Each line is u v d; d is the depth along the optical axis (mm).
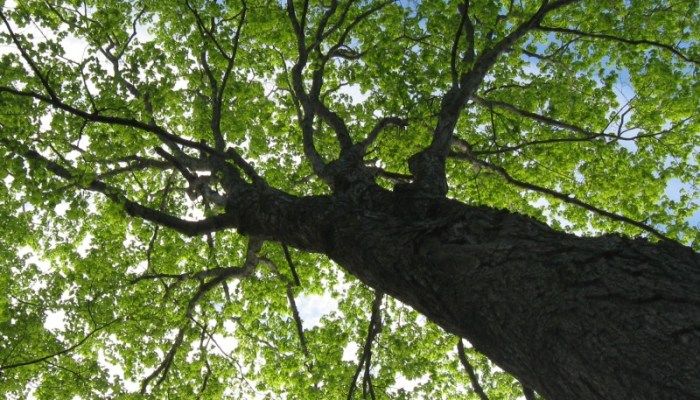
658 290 2438
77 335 9844
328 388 10023
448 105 6699
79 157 7473
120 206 6855
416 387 10547
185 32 10273
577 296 2639
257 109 11062
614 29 10617
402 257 3768
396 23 10523
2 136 6801
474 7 9078
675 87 10523
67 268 10695
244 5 7605
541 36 11227
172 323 10266
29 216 9703
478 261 3275
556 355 2576
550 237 3189
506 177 8211
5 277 9148
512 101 10969
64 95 8023
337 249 4543
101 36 8344
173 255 11016
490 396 11039
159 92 7996
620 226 10969
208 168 7980
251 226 5914
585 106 10789
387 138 9328
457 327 3352
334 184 6062
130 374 10391
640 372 2209
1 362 8406
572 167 10945
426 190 4691
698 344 2139
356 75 10156
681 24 10414
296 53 11148
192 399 10273
